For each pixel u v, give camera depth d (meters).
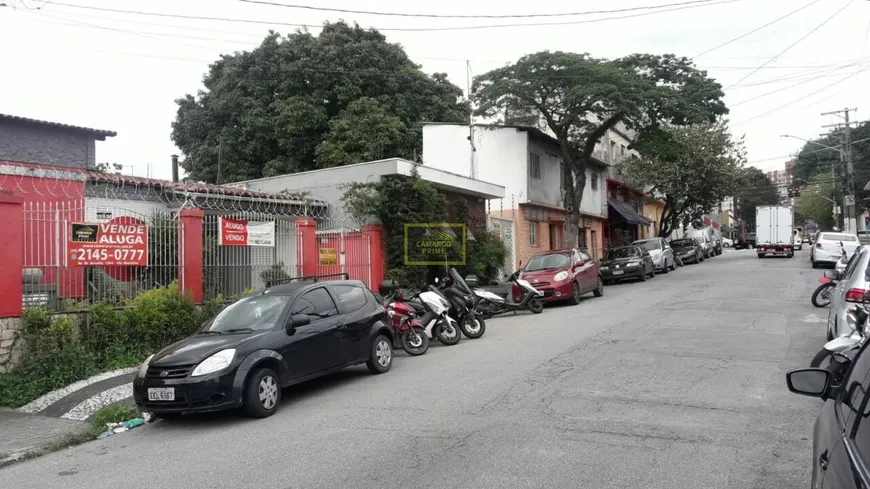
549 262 18.98
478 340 12.51
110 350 10.36
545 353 10.27
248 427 7.15
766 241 40.28
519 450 5.67
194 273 12.11
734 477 4.90
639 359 9.38
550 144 29.73
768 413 6.52
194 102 30.86
